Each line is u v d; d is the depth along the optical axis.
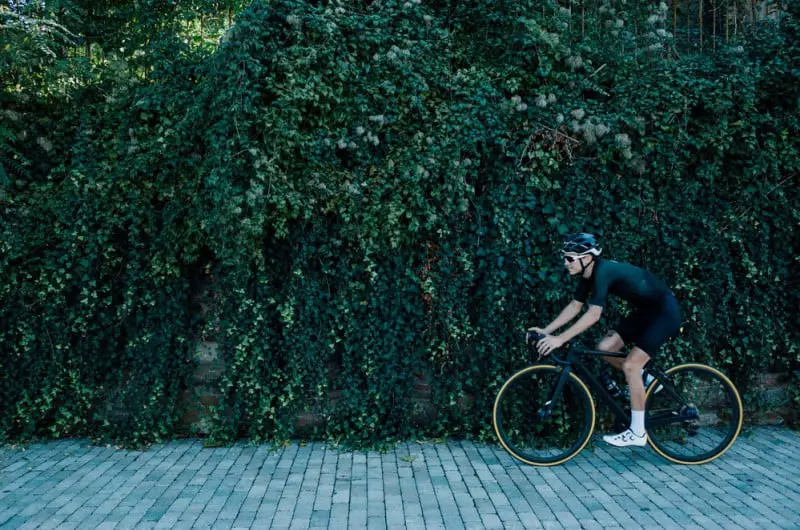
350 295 4.55
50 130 4.64
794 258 4.93
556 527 3.17
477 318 4.66
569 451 4.12
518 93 4.73
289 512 3.35
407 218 4.49
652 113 4.64
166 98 4.46
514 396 4.45
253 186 4.19
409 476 3.91
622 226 4.63
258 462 4.17
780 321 4.92
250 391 4.49
